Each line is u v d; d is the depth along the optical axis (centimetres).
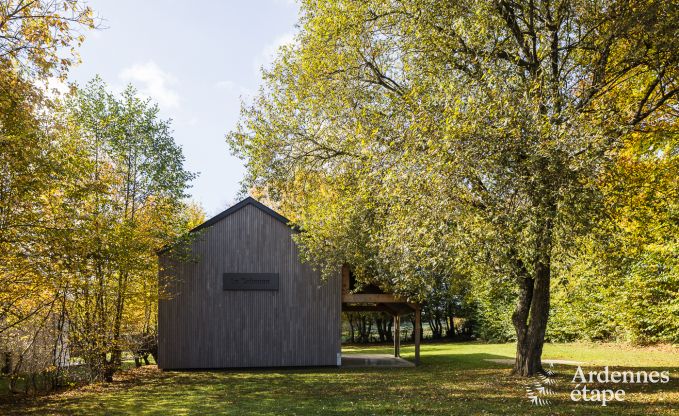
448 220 1102
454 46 1361
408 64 1468
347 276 2170
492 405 1135
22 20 1191
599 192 1023
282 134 1800
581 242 1127
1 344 1753
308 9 1683
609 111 1223
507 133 1050
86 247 1476
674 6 1174
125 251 1678
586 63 1377
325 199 1880
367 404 1199
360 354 2717
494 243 1090
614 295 2355
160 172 1933
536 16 1343
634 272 2214
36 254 1338
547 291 1523
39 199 1345
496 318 3222
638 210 1364
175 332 2023
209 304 2045
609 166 1075
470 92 1157
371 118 1516
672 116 1552
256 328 2061
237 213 2084
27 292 1520
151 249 1928
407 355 2591
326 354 2084
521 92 1180
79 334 1809
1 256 1305
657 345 2262
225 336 2044
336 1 1566
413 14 1385
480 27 1280
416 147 1151
